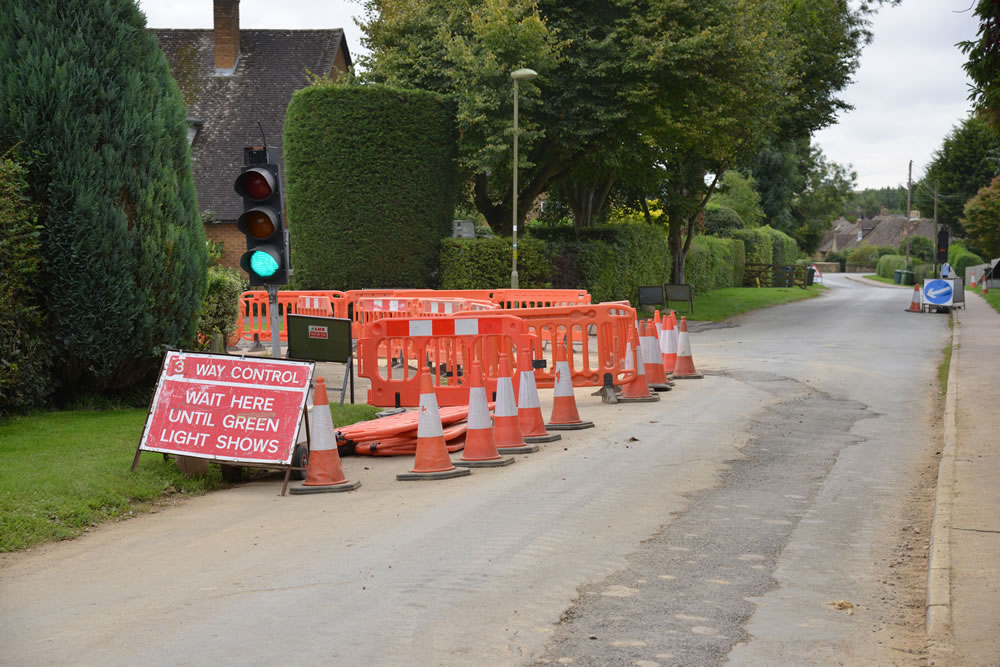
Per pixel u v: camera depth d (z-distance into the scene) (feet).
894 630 22.79
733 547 29.76
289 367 39.45
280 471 42.55
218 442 38.88
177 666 20.66
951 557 27.48
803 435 49.57
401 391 57.31
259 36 200.44
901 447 46.50
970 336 104.83
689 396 63.62
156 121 54.44
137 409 55.16
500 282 141.69
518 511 34.27
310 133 139.03
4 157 49.96
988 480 37.37
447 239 143.84
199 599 25.13
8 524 31.22
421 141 141.38
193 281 56.24
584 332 62.03
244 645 21.85
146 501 36.50
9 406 51.16
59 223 51.52
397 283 140.87
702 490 37.52
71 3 52.60
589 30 139.33
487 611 24.00
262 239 52.54
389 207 139.64
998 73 61.41
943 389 66.54
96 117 52.26
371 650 21.50
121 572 27.73
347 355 57.41
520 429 47.19
